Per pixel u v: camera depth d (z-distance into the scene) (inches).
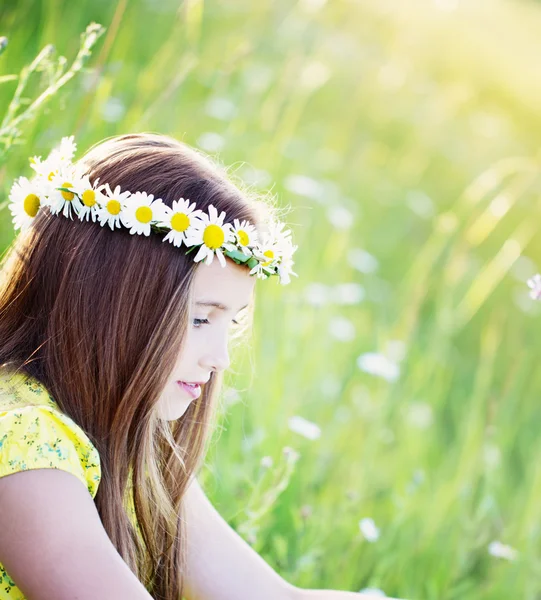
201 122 113.1
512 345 137.5
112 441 45.2
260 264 46.3
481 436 97.0
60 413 41.9
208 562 54.0
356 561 73.9
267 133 111.5
